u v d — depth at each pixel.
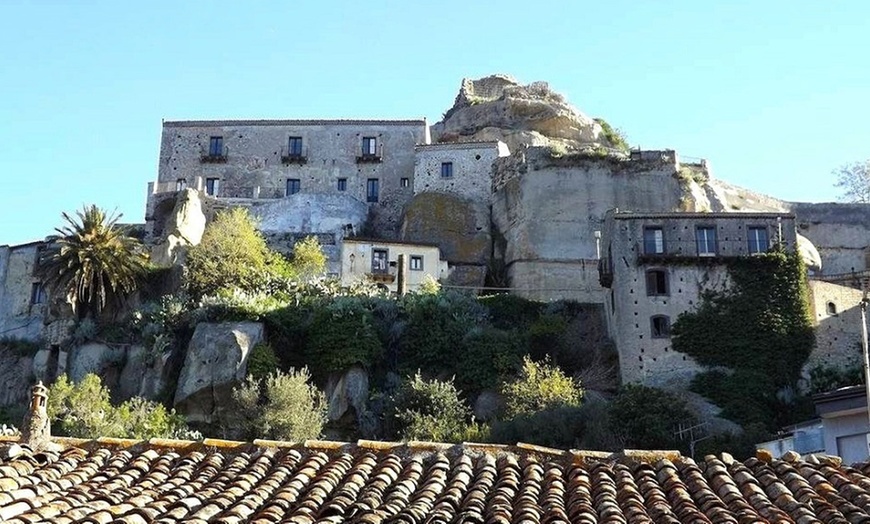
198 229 82.06
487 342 64.00
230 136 96.19
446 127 102.44
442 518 11.80
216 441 14.36
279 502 12.32
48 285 70.94
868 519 11.73
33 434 13.88
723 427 55.94
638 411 52.12
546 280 77.88
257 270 73.19
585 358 66.12
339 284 73.69
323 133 96.06
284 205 89.38
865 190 99.75
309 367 63.09
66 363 67.75
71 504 11.90
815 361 61.69
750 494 12.86
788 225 64.50
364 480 13.19
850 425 37.50
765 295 62.75
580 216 79.69
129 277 71.44
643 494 12.88
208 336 62.72
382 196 93.81
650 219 64.81
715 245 64.06
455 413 57.72
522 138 97.12
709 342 61.91
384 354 64.19
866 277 71.88
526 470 13.64
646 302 63.12
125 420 54.03
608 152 82.56
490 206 86.62
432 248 81.31
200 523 11.53
